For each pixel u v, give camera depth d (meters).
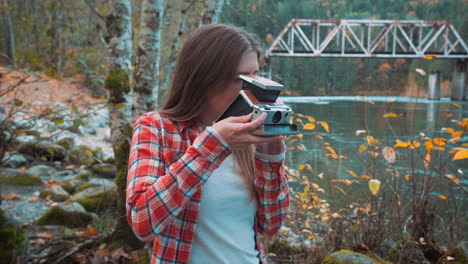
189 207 0.90
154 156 0.91
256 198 1.05
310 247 2.80
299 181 3.32
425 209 2.62
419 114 8.38
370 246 2.62
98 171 5.55
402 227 2.81
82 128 8.12
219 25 0.99
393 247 2.69
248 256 0.99
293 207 3.24
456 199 2.94
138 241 2.43
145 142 0.93
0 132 3.10
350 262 2.21
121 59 2.91
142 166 0.89
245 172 1.00
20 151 5.63
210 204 0.94
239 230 0.98
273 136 0.79
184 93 0.98
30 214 3.81
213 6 3.15
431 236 2.73
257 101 0.83
